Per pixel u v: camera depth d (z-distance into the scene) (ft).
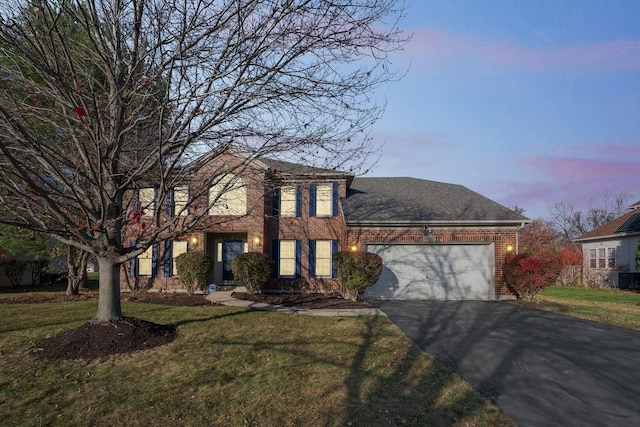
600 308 41.27
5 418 13.56
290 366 19.12
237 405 14.92
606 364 20.81
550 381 18.15
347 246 48.34
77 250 47.03
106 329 21.72
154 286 52.26
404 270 47.98
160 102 19.38
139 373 17.94
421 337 26.27
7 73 19.54
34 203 18.45
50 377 17.21
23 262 63.26
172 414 14.15
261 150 19.63
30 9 17.95
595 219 138.21
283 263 53.93
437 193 59.06
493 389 17.02
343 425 13.50
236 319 30.45
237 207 50.90
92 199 21.72
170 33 18.34
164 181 19.40
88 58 20.84
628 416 14.60
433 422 13.80
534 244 100.78
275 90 18.21
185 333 25.14
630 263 76.13
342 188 54.95
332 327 28.58
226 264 56.95
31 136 18.02
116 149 20.08
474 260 48.08
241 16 17.35
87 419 13.62
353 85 19.07
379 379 17.67
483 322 32.22
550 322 32.42
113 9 20.06
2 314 31.53
